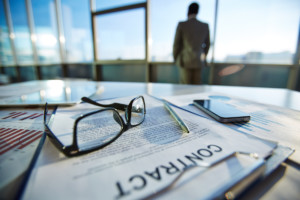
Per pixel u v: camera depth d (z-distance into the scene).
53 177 0.15
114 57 3.45
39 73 4.34
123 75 3.56
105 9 3.16
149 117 0.32
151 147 0.21
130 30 3.12
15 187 0.14
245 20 2.42
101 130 0.26
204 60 2.03
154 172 0.16
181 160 0.18
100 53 3.57
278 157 0.19
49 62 4.17
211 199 0.13
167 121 0.30
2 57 4.28
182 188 0.14
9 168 0.17
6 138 0.23
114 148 0.20
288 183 0.16
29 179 0.15
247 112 0.36
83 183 0.14
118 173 0.16
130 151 0.20
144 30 2.96
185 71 2.00
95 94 0.56
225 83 2.80
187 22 1.79
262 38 2.42
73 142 0.19
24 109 0.39
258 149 0.20
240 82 2.72
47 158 0.18
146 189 0.14
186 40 1.83
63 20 3.77
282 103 0.46
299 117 0.33
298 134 0.25
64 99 0.44
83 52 3.76
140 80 3.42
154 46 3.05
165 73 3.17
